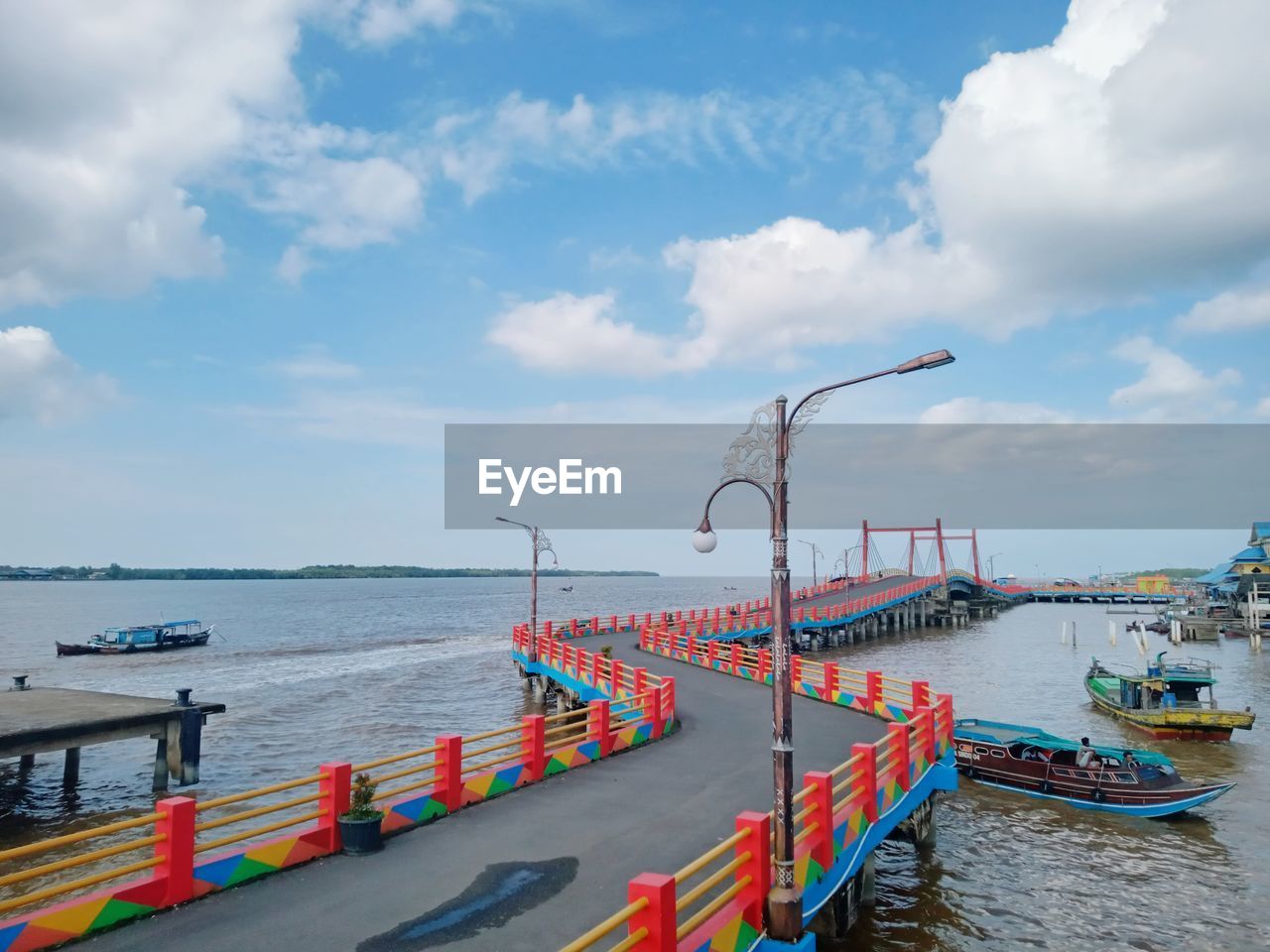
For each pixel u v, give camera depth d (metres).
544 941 9.74
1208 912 17.45
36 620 117.31
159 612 140.50
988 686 47.00
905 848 21.03
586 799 15.73
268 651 68.81
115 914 9.98
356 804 12.80
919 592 87.88
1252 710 40.56
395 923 10.18
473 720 38.34
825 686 26.86
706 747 20.48
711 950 9.26
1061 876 19.33
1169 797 23.02
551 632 48.03
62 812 24.17
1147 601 130.75
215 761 30.11
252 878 11.48
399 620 114.50
